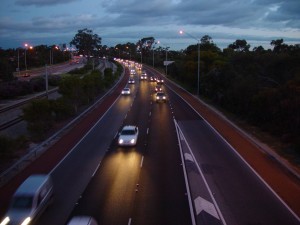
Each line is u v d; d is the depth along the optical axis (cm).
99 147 2947
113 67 15675
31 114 3266
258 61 5881
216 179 2217
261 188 2078
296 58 5300
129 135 3003
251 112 4044
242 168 2445
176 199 1900
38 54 17162
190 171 2359
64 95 4397
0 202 1850
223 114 4619
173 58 17050
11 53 17338
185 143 3105
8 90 6238
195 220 1667
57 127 3728
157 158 2644
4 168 2395
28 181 1714
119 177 2227
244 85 4556
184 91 7500
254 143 3159
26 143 2947
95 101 5678
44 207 1706
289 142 3120
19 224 1488
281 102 3538
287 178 2262
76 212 1730
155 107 5225
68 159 2602
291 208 1812
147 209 1775
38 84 7306
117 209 1770
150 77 11050
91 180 2169
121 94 6838
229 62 6312
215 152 2838
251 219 1686
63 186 2067
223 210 1780
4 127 3884
